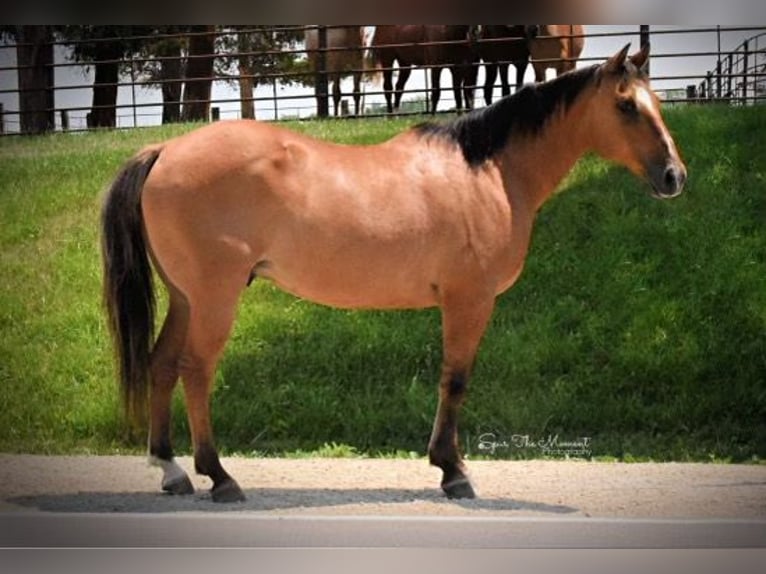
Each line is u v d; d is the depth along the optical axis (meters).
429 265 5.29
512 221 5.48
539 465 6.80
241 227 4.98
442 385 5.45
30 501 5.49
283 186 5.02
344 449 7.41
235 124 5.10
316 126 10.19
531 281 8.70
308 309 8.57
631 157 5.50
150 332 5.13
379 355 8.22
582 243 8.96
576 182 9.52
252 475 6.28
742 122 9.96
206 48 12.00
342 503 5.40
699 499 5.73
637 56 5.54
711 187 9.30
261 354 8.23
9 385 8.09
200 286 4.99
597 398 7.95
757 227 9.00
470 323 5.38
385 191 5.19
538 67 10.44
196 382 5.08
